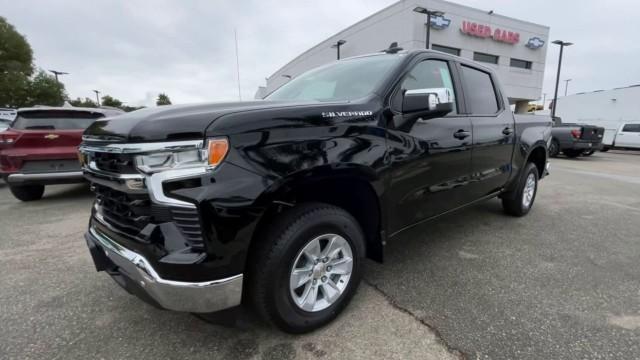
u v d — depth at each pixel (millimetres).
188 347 1926
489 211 4750
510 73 25375
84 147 1984
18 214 4672
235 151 1606
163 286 1576
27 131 4953
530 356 1836
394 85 2354
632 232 3912
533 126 4277
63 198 5703
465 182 3066
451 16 22328
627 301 2398
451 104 2260
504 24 24250
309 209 1917
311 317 1990
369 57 2875
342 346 1918
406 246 3406
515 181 4141
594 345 1926
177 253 1556
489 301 2383
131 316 2240
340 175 1951
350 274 2160
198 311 1637
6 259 3154
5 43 33562
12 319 2211
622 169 10453
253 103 2014
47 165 5016
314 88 2834
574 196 5969
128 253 1703
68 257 3205
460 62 3145
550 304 2350
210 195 1540
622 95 22312
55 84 34031
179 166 1537
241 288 1688
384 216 2277
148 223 1630
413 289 2545
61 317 2230
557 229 3986
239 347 1918
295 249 1840
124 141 1608
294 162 1759
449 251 3275
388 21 22891
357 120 2059
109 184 1784
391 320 2156
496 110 3607
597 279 2727
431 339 1975
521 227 4043
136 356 1859
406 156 2344
